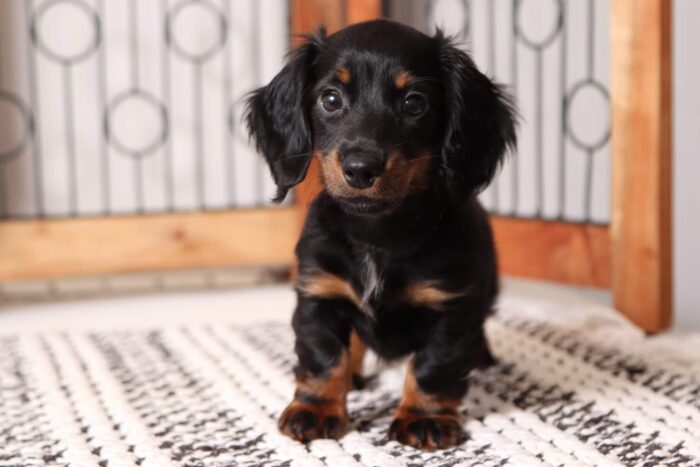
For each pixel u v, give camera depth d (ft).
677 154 3.15
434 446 2.13
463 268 2.20
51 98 3.68
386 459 2.09
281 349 2.80
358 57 2.18
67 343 2.88
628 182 2.97
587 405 2.36
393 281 2.20
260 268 4.02
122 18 3.72
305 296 2.23
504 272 3.39
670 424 2.25
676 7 3.09
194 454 2.12
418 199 2.20
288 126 2.33
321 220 2.24
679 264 3.18
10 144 3.65
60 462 2.09
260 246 3.70
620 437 2.18
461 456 2.10
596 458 2.07
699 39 3.03
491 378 2.55
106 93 3.75
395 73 2.17
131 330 3.02
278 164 2.35
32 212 3.70
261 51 3.90
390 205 2.10
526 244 3.32
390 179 2.08
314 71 2.29
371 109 2.15
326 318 2.23
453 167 2.23
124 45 3.74
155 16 3.76
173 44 3.80
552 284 3.68
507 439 2.18
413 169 2.15
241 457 2.10
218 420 2.29
